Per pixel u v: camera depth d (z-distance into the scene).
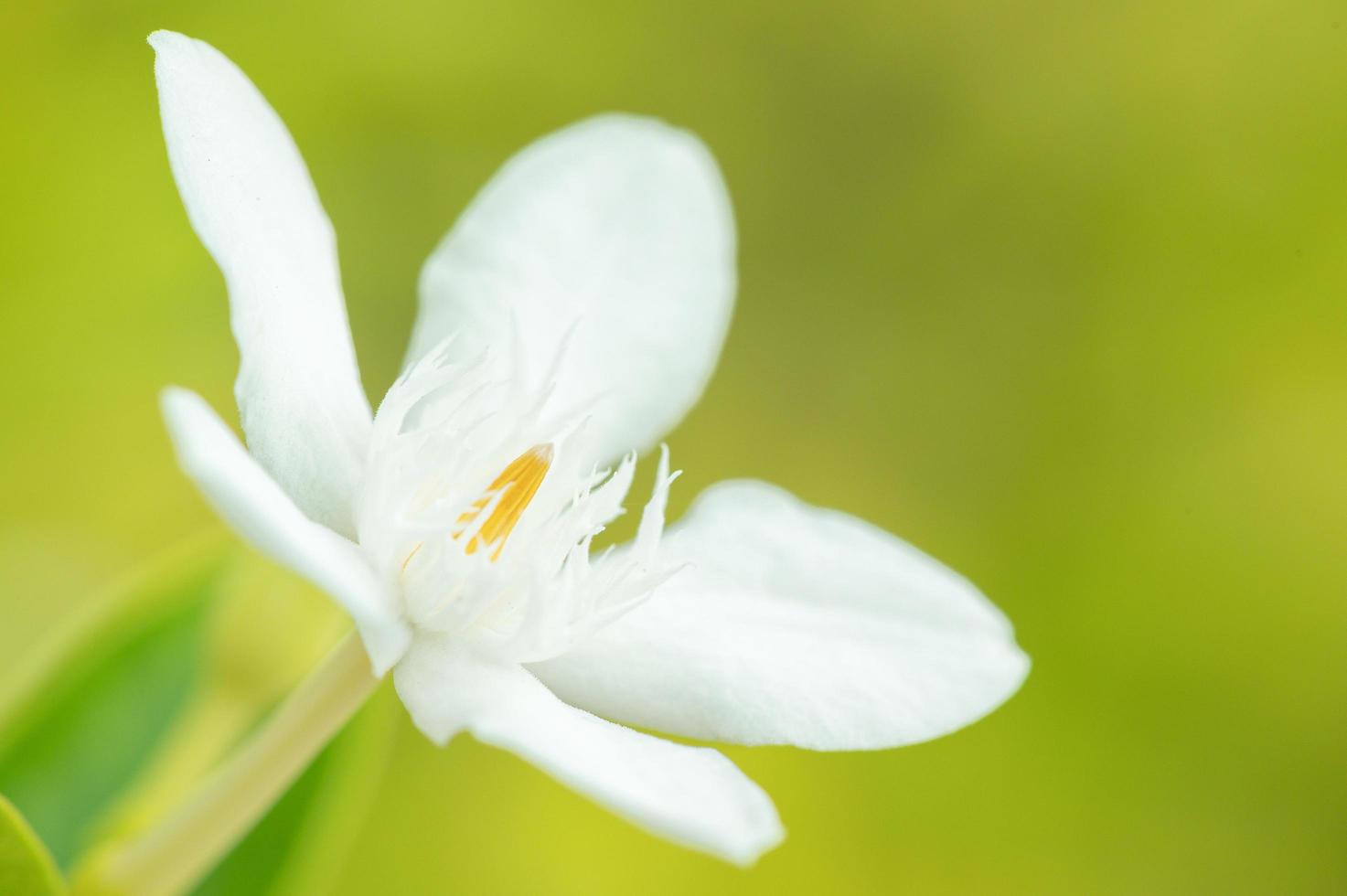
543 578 0.14
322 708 0.14
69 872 0.15
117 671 0.16
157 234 0.24
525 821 0.23
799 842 0.24
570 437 0.14
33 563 0.23
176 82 0.13
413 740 0.22
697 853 0.23
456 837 0.23
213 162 0.13
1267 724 0.25
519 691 0.13
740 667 0.14
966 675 0.14
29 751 0.16
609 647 0.14
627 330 0.15
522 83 0.26
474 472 0.14
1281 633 0.26
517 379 0.14
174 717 0.16
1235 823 0.25
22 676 0.16
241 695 0.15
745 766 0.24
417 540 0.13
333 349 0.14
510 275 0.15
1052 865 0.24
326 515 0.14
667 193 0.15
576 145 0.15
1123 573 0.26
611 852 0.23
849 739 0.14
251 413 0.13
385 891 0.23
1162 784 0.25
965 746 0.24
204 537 0.16
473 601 0.14
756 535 0.15
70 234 0.23
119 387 0.24
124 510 0.24
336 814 0.15
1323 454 0.26
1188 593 0.26
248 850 0.15
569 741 0.13
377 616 0.13
